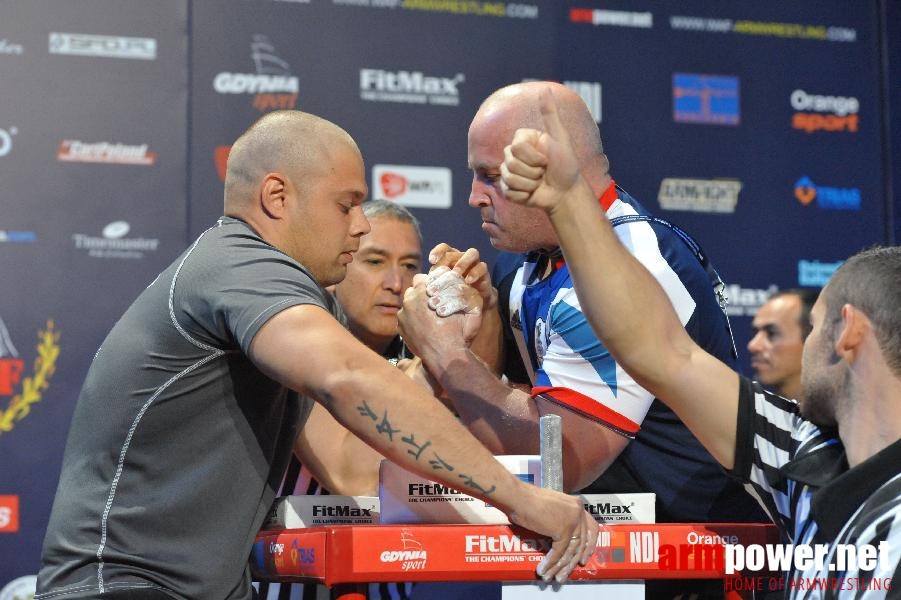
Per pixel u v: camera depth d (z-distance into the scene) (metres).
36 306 4.39
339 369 1.85
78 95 4.48
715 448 1.96
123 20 4.54
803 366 1.87
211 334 2.02
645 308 1.84
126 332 2.10
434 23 4.82
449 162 4.79
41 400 4.37
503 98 2.46
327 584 1.76
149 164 4.52
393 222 3.20
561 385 2.35
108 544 2.01
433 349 2.43
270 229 2.18
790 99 5.11
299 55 4.69
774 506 1.95
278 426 2.12
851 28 5.20
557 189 1.78
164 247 4.51
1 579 4.29
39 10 4.46
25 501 4.33
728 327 2.60
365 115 4.73
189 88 4.58
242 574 2.06
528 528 1.80
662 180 4.97
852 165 5.14
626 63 4.98
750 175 5.04
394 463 1.94
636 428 2.35
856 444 1.79
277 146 2.18
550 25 4.93
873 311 1.77
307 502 2.15
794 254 5.05
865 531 1.71
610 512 2.00
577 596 1.85
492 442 2.39
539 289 2.56
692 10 5.05
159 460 2.03
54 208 4.43
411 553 1.78
